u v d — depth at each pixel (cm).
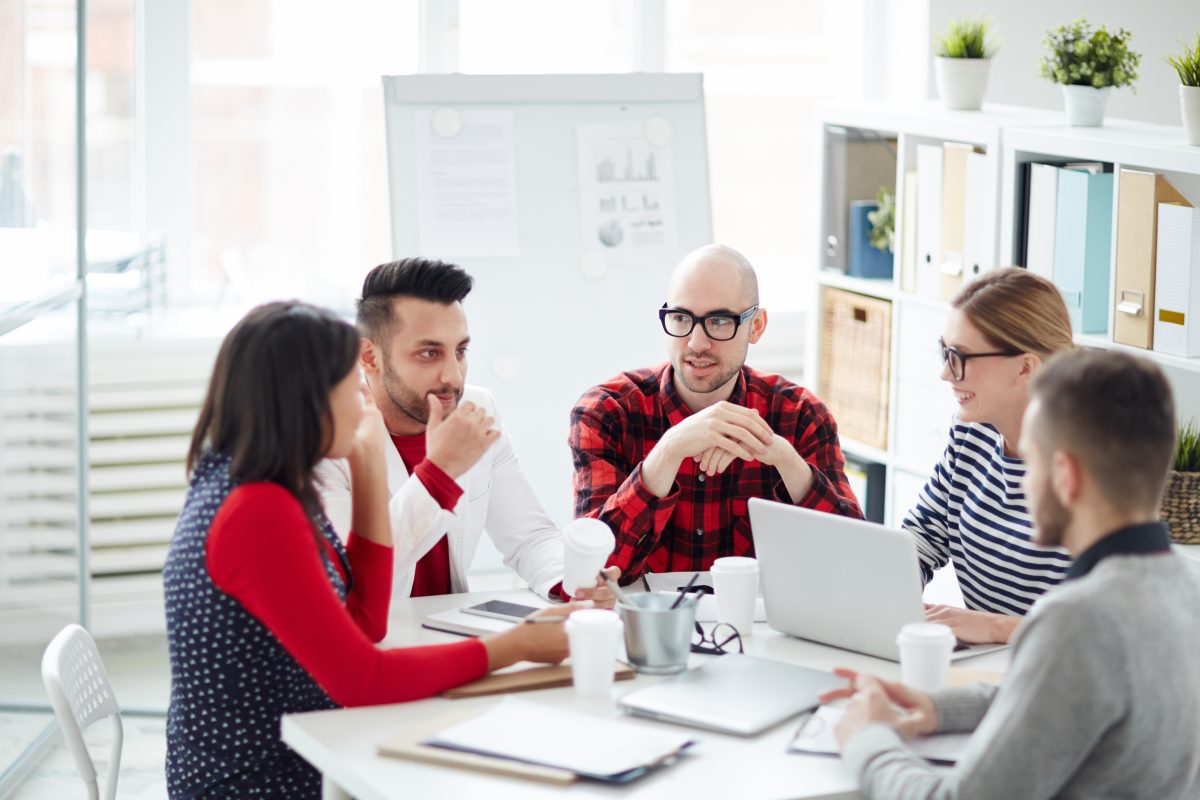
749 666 190
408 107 345
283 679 183
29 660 333
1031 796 144
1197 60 286
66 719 190
